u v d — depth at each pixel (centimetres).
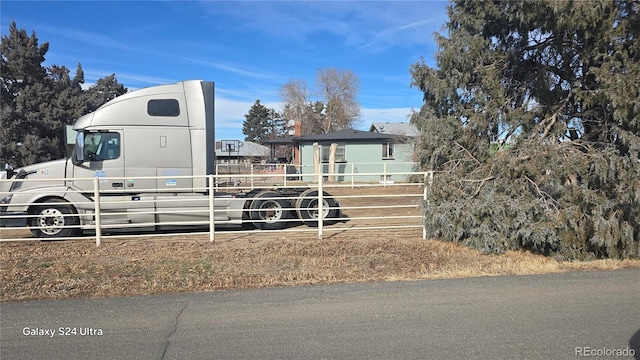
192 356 424
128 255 838
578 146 925
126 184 1042
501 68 1063
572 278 669
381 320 507
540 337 460
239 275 702
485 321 502
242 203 1082
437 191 923
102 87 4431
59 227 973
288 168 3231
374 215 1348
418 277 689
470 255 839
